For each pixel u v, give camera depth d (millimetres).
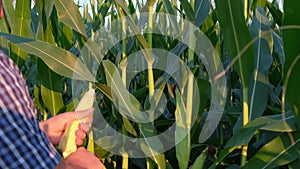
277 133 1521
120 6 1585
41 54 1345
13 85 931
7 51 1727
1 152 880
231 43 1204
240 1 1146
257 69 1353
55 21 1669
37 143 942
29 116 957
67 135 1235
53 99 1611
